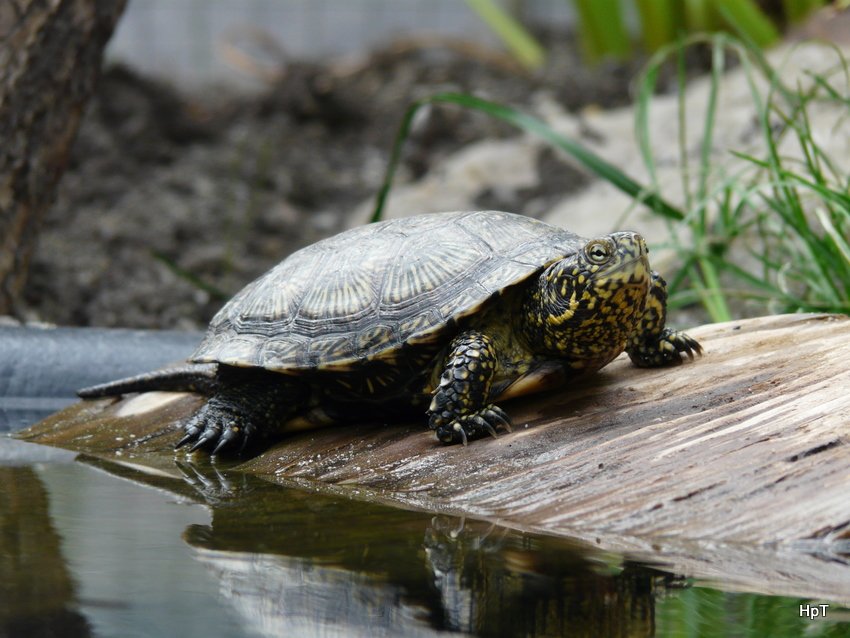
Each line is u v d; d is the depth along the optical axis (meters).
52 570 2.51
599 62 13.52
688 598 2.35
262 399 4.31
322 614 2.19
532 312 3.84
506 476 3.48
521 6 17.28
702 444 3.34
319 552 2.72
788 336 4.08
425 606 2.26
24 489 3.58
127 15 16.70
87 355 5.84
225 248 10.12
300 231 10.90
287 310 4.24
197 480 3.84
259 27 17.03
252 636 2.05
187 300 9.05
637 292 3.67
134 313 8.69
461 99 6.23
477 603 2.29
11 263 6.75
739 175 5.82
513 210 10.41
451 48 14.65
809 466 3.06
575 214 9.59
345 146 13.16
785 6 11.65
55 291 8.76
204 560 2.63
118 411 5.11
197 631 2.08
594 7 13.24
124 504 3.34
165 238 10.15
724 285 7.25
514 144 11.37
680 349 4.04
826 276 5.34
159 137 12.85
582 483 3.30
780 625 2.16
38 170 6.64
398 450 3.90
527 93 13.08
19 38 6.23
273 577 2.47
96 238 9.91
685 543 2.86
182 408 4.93
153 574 2.48
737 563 2.66
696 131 9.62
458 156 11.76
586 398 3.92
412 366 3.96
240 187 11.72
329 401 4.27
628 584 2.46
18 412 5.58
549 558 2.70
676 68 12.13
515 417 3.90
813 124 8.33
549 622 2.18
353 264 4.21
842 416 3.26
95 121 12.61
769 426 3.34
